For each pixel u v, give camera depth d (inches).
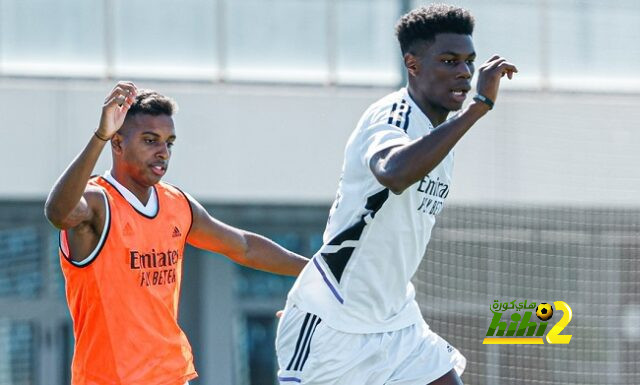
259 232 1871.3
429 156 547.2
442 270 1716.3
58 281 1849.2
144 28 1813.5
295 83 1836.9
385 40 1857.8
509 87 1817.2
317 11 1851.6
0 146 1759.4
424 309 1691.7
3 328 1833.2
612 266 1801.2
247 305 1900.8
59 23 1795.0
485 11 1820.9
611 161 1815.9
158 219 680.4
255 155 1817.2
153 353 665.0
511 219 1770.4
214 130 1811.0
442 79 620.4
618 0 1860.2
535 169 1796.3
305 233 1887.3
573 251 1782.7
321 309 657.6
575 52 1845.5
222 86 1819.6
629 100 1843.0
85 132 1780.3
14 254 1834.4
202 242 716.7
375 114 628.4
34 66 1782.7
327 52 1849.2
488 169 1782.7
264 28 1839.3
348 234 641.6
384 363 668.1
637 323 1792.6
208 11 1829.5
